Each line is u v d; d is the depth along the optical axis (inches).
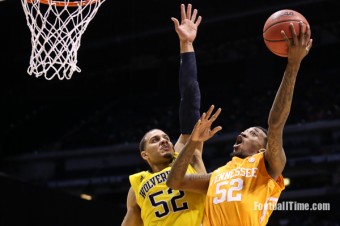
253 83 776.3
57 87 839.7
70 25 220.2
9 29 651.5
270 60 775.7
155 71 840.3
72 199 419.2
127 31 717.3
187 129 161.2
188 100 162.2
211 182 144.1
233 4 665.0
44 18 198.7
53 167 741.3
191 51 168.7
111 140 754.2
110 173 700.0
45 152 749.3
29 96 828.0
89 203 432.8
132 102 850.1
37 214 388.5
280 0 655.8
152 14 677.3
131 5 653.9
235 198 136.7
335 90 719.7
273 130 132.2
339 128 629.3
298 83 762.8
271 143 133.9
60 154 740.7
